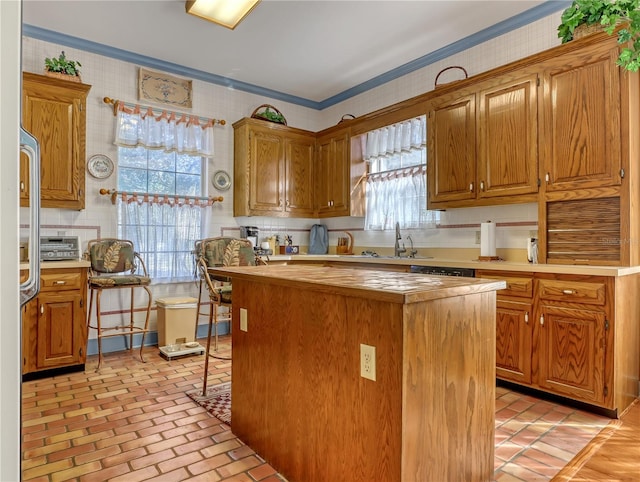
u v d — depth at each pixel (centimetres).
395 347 129
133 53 385
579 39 254
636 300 250
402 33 348
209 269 237
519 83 290
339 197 456
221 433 211
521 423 222
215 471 177
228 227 448
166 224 400
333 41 363
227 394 263
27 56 337
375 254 437
